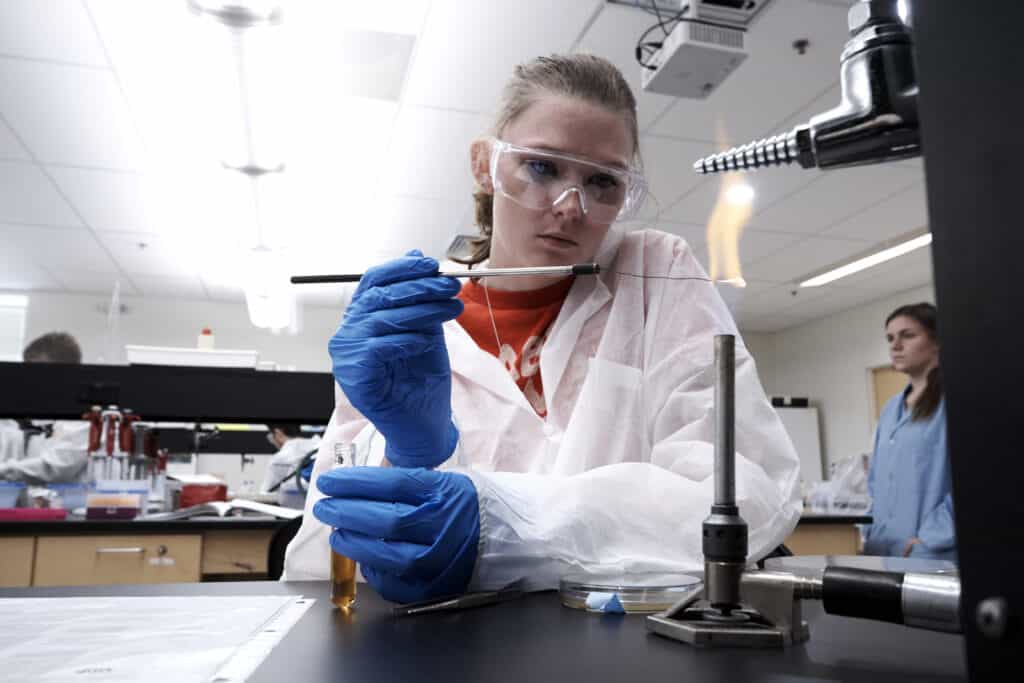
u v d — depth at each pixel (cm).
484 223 105
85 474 260
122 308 663
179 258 544
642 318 95
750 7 231
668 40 229
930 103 23
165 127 340
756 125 301
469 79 293
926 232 23
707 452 77
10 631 46
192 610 54
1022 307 20
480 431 93
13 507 220
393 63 280
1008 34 21
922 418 262
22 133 350
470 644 42
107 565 204
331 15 250
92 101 318
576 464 87
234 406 239
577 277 100
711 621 44
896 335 275
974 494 21
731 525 44
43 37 272
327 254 511
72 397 231
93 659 38
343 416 98
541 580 61
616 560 63
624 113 86
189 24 259
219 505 225
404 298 68
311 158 364
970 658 22
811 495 357
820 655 39
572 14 251
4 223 473
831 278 359
